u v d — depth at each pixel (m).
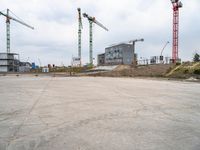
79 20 98.06
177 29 62.03
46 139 4.69
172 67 47.34
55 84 21.67
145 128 5.62
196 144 4.44
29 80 29.34
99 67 75.81
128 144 4.40
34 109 8.12
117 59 88.31
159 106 9.12
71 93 13.59
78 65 89.50
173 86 20.58
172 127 5.77
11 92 13.91
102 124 5.99
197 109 8.50
